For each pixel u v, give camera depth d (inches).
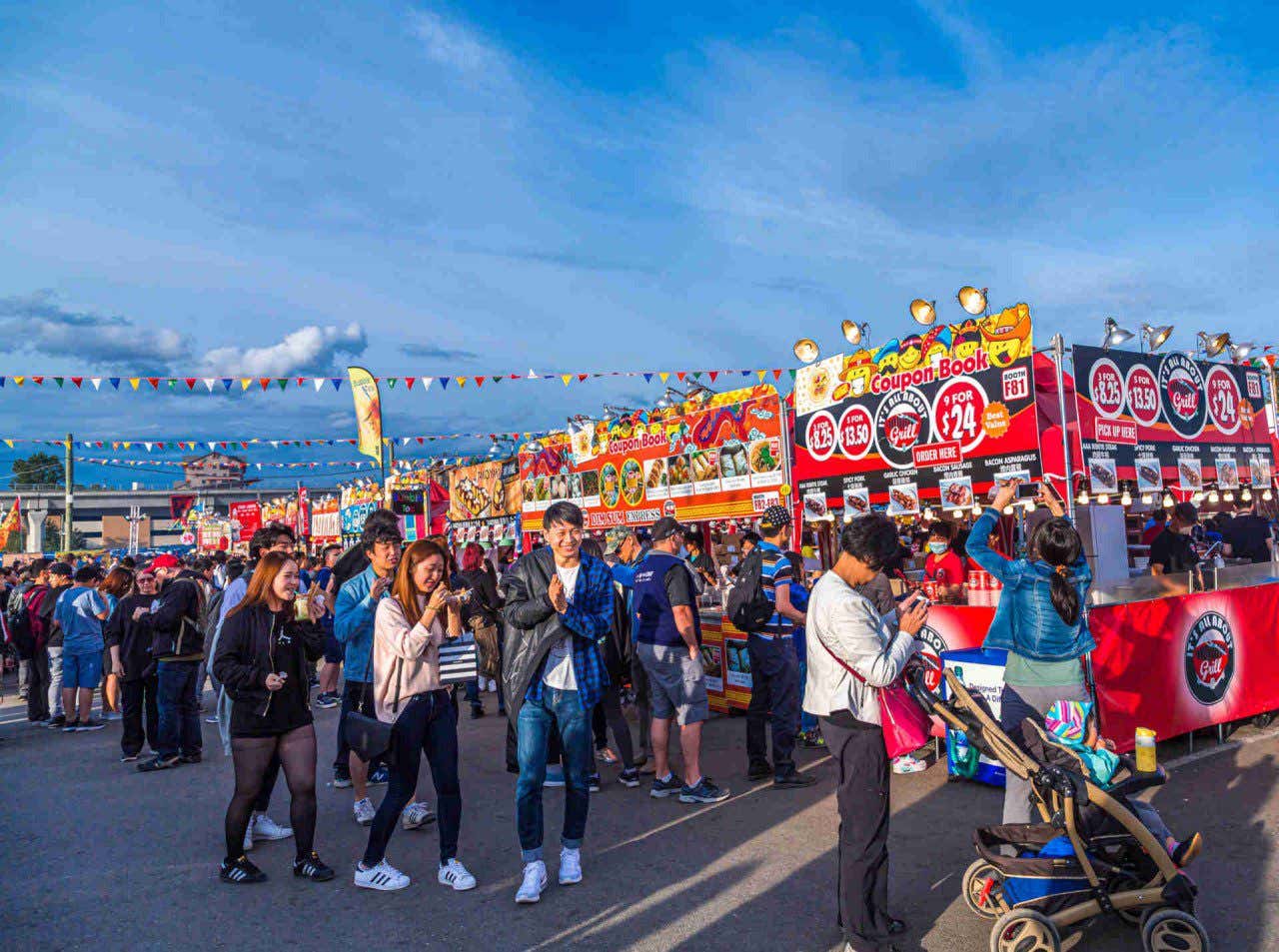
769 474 399.9
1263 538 379.2
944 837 187.8
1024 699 168.7
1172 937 127.2
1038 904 134.2
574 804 173.8
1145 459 285.4
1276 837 175.5
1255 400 333.4
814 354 372.2
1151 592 238.5
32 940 155.3
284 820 226.4
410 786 174.2
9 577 618.8
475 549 355.9
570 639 175.0
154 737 310.5
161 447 802.8
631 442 510.3
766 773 243.4
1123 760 144.8
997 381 289.3
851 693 134.0
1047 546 167.9
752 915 152.9
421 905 165.0
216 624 221.3
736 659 324.8
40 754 327.9
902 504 327.0
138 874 188.2
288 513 1341.0
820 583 140.3
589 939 146.9
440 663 176.4
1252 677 259.0
